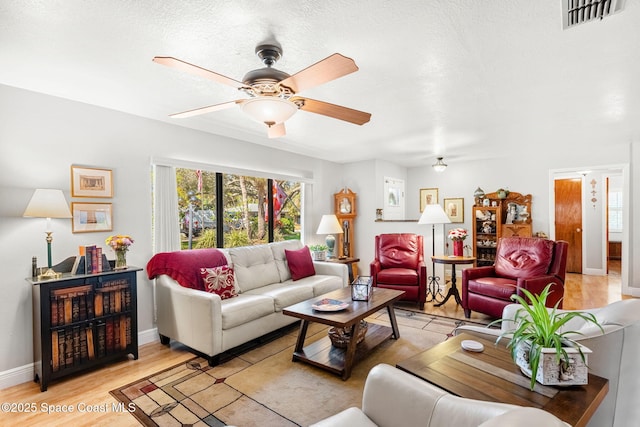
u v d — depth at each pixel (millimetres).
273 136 2506
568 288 5316
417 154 5504
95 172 2920
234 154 4184
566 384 1231
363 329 2922
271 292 3406
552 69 2289
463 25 1747
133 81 2441
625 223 4852
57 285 2398
